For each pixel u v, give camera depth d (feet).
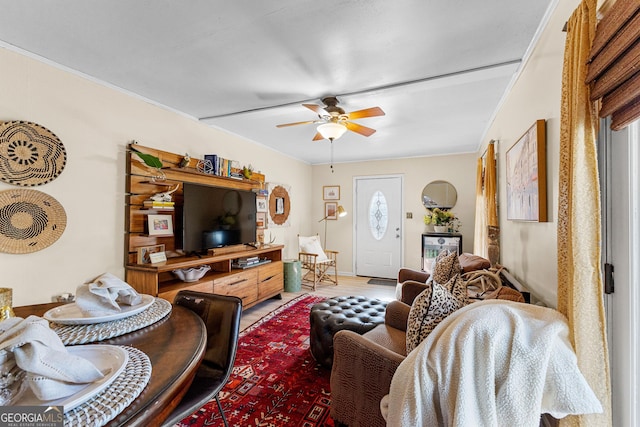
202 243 9.78
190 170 9.64
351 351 4.32
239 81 7.41
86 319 3.27
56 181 6.62
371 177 17.69
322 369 6.81
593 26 3.15
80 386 2.10
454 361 3.03
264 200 14.17
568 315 3.33
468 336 3.07
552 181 4.86
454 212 15.67
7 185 5.90
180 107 9.25
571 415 3.23
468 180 15.46
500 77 7.09
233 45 5.85
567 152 3.55
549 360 2.97
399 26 5.21
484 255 11.21
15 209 5.99
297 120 10.50
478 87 7.64
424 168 16.38
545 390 2.98
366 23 5.13
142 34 5.52
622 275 3.29
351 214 18.24
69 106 6.83
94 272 7.33
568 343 3.17
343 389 4.41
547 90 4.99
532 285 5.98
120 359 2.49
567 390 2.89
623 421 3.29
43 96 6.38
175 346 3.00
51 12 4.91
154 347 2.97
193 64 6.61
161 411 2.13
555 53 4.65
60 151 6.66
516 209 6.88
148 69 6.86
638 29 2.36
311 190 19.29
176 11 4.88
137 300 3.94
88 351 2.64
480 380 2.93
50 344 2.17
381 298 13.07
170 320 3.76
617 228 3.34
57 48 6.02
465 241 15.40
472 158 15.39
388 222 17.28
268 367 6.89
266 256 13.46
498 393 2.92
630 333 3.22
